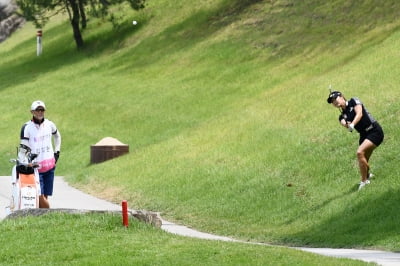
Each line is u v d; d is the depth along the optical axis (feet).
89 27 430.61
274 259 87.56
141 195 179.22
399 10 285.23
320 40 293.84
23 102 345.51
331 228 130.72
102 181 200.64
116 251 92.22
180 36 367.04
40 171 121.60
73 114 310.04
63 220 108.68
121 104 305.94
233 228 144.66
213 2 389.60
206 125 232.53
